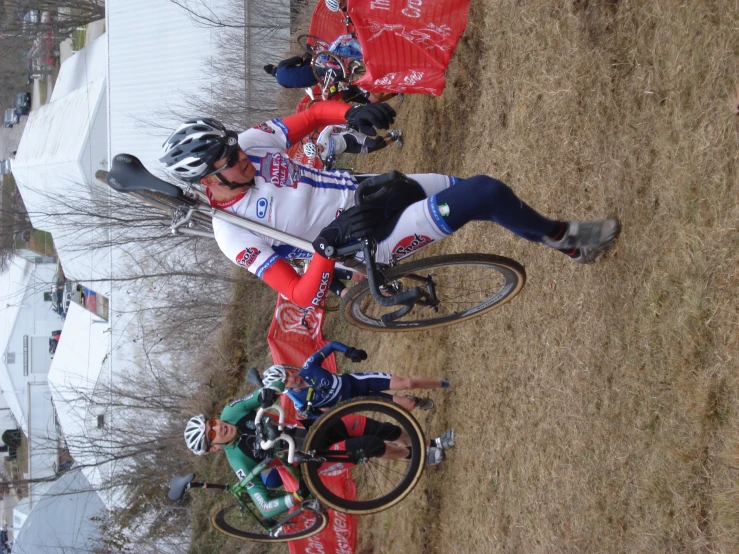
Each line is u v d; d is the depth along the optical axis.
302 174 2.61
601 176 2.81
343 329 7.04
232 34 9.63
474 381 3.96
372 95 5.65
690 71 2.25
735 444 2.00
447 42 3.79
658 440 2.34
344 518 4.73
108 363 11.27
